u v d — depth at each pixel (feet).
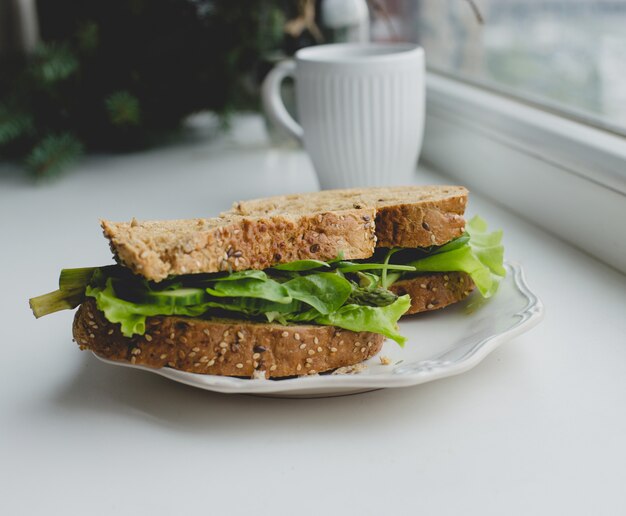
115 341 1.29
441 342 1.39
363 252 1.37
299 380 1.18
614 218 1.69
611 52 1.81
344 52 2.15
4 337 1.53
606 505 1.02
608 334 1.44
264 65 2.56
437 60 2.70
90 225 2.08
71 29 2.63
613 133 1.81
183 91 2.56
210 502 1.06
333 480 1.09
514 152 2.04
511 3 2.19
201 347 1.26
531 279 1.68
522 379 1.30
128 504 1.07
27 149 2.66
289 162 2.56
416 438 1.17
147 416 1.25
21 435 1.22
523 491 1.05
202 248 1.25
